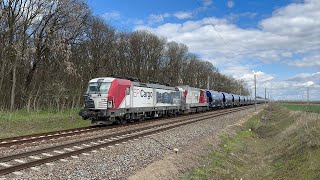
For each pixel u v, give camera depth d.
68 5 41.31
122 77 30.38
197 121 35.03
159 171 12.37
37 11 39.34
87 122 32.78
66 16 42.25
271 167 18.14
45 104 44.91
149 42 79.50
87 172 11.27
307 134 18.89
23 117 31.62
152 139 20.09
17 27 38.56
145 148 16.92
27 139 17.59
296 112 39.88
